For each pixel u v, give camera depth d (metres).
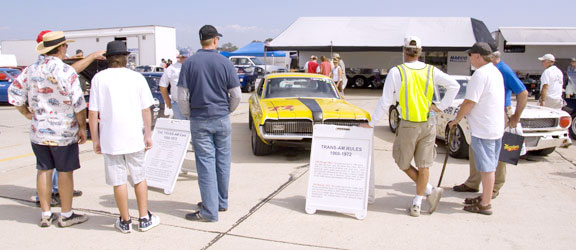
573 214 4.73
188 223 4.40
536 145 6.89
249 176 6.21
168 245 3.88
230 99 4.36
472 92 4.40
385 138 9.37
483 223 4.45
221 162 4.56
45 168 4.19
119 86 3.92
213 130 4.29
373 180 4.96
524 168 6.75
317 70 13.98
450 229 4.29
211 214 4.40
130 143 3.96
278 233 4.17
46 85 3.98
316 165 4.75
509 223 4.46
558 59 22.69
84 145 8.31
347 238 4.06
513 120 5.07
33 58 32.25
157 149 5.71
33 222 4.41
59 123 4.05
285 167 6.75
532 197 5.31
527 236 4.13
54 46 3.97
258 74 23.84
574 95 9.32
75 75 4.07
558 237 4.11
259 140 7.22
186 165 6.20
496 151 4.59
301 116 6.82
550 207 4.95
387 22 23.50
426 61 23.84
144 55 26.62
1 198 5.18
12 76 15.86
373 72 25.34
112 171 4.00
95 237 4.04
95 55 4.82
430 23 22.95
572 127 9.06
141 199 4.16
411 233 4.19
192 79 4.18
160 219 4.51
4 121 11.93
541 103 8.48
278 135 6.82
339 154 4.70
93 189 5.53
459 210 4.84
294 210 4.82
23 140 9.09
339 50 22.00
